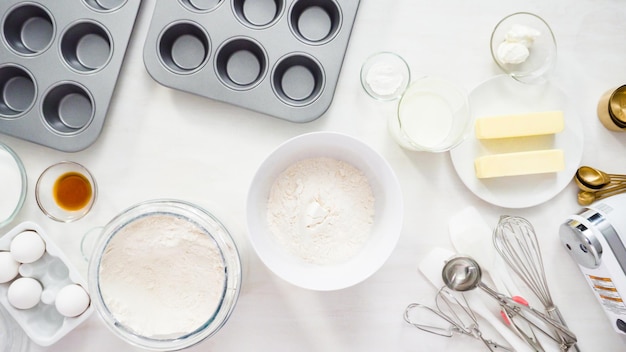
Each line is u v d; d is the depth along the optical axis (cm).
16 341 89
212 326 77
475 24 89
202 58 89
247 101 86
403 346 91
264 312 90
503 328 88
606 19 89
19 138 87
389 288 90
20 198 86
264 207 84
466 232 88
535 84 88
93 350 90
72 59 89
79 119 90
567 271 90
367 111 89
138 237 79
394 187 80
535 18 87
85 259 89
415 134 85
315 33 89
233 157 89
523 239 90
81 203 89
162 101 89
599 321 90
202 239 79
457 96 85
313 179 85
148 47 85
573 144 88
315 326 90
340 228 84
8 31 88
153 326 80
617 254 81
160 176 89
